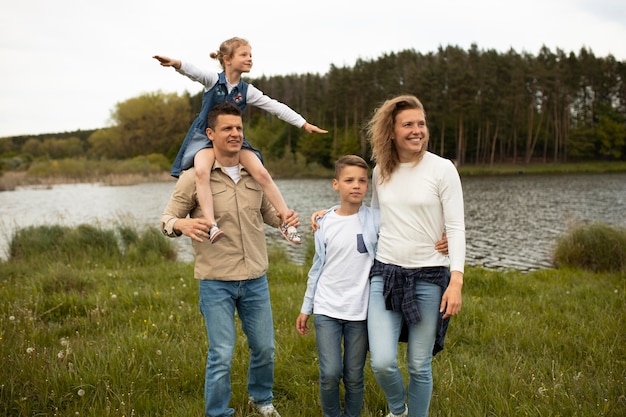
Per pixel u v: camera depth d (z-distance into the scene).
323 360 2.97
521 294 6.57
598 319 5.00
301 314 3.18
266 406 3.26
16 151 91.31
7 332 4.35
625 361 3.86
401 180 2.88
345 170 3.04
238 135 2.97
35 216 22.22
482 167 57.19
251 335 3.17
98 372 3.55
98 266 9.12
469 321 5.12
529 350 4.23
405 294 2.79
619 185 35.56
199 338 4.45
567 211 21.53
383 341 2.78
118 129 80.88
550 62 64.12
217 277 2.97
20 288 6.42
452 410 3.20
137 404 3.21
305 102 66.88
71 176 54.19
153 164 62.56
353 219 3.09
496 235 15.95
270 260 10.64
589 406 3.06
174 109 81.12
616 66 65.81
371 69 59.81
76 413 3.01
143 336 4.26
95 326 4.88
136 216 21.62
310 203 26.16
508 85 57.34
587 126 64.06
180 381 3.63
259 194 3.17
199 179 2.96
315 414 3.24
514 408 3.14
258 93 3.69
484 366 3.84
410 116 2.80
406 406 3.06
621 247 9.76
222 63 3.60
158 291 6.30
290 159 58.59
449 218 2.77
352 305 2.95
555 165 59.34
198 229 2.77
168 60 3.29
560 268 10.12
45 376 3.41
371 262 3.01
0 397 3.16
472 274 7.26
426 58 66.25
